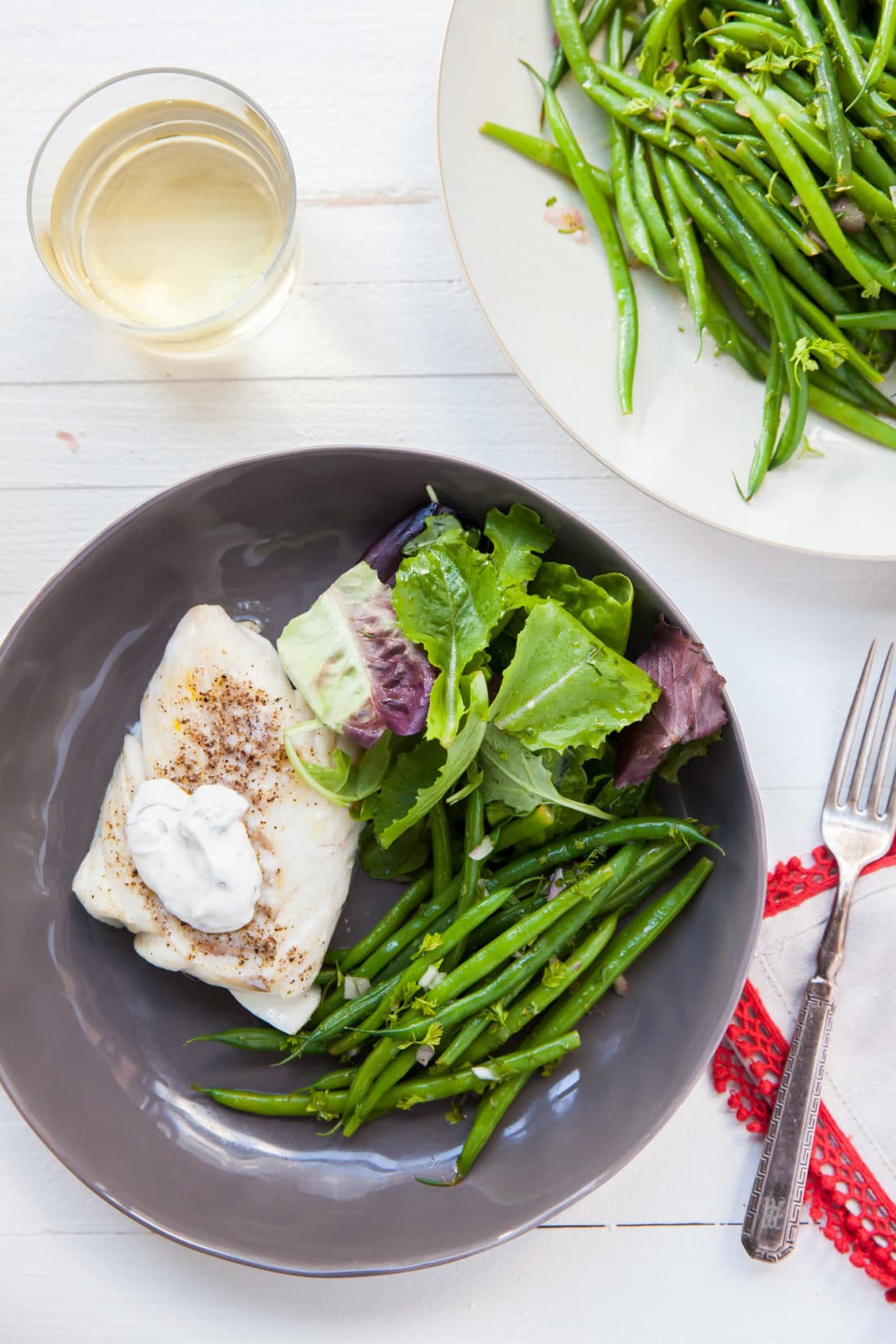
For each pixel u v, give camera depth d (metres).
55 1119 0.58
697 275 0.59
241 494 0.59
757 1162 0.61
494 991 0.57
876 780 0.61
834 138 0.56
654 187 0.60
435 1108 0.59
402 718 0.57
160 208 0.60
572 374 0.60
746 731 0.62
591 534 0.57
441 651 0.56
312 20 0.62
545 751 0.58
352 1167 0.59
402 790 0.58
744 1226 0.59
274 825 0.57
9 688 0.58
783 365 0.59
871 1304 0.60
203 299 0.60
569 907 0.57
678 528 0.62
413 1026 0.56
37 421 0.62
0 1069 0.58
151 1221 0.57
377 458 0.58
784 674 0.62
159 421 0.62
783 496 0.59
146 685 0.61
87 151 0.59
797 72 0.58
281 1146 0.60
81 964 0.60
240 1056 0.60
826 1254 0.61
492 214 0.60
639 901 0.59
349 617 0.58
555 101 0.59
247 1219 0.59
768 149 0.58
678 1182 0.61
